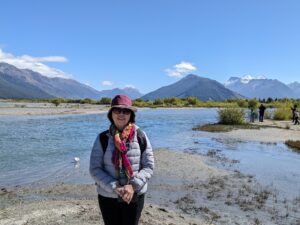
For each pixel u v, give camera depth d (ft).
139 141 6.53
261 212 13.71
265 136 40.86
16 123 53.16
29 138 35.81
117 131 6.46
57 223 11.25
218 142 35.63
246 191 16.83
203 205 14.51
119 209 6.46
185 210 13.78
